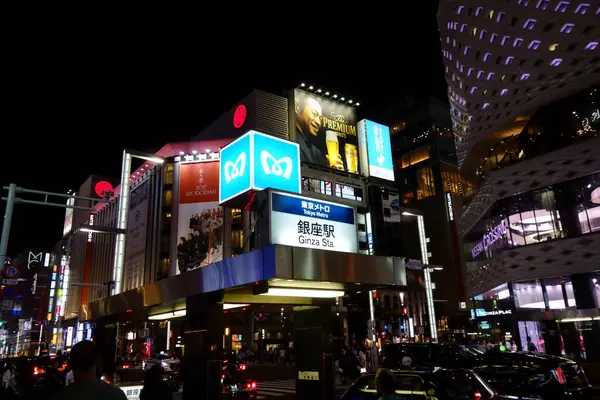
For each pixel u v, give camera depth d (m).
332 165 68.12
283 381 27.62
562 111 35.88
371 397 9.23
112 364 13.73
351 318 56.34
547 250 33.03
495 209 39.00
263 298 10.88
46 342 110.75
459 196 73.75
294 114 67.88
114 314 13.93
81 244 105.25
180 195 74.81
